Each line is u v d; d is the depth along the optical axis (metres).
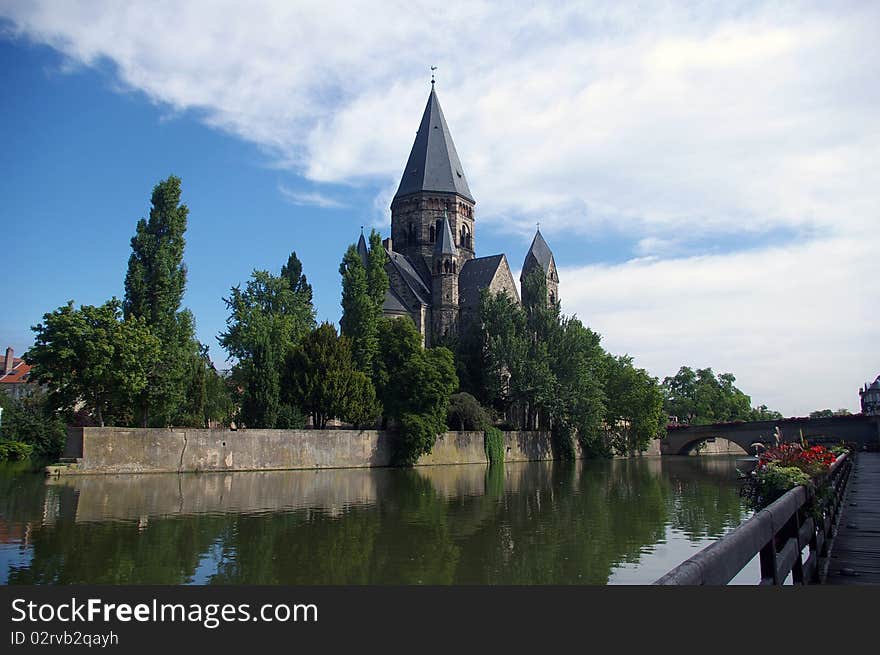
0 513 29.16
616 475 59.97
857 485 28.67
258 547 22.91
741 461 90.56
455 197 108.00
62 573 18.86
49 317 48.53
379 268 82.69
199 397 64.12
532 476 58.12
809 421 97.50
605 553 22.45
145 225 58.75
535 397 83.19
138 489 38.88
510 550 22.91
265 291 84.94
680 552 22.66
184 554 21.59
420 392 69.31
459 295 103.75
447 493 41.44
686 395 166.25
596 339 103.69
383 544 23.84
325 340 65.19
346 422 65.25
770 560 7.31
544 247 111.38
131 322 51.28
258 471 54.62
